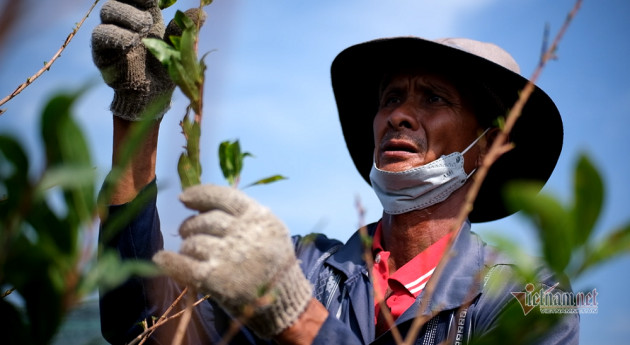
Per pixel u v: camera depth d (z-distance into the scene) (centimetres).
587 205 65
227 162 143
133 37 171
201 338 220
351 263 239
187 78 126
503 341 80
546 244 67
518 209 67
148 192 80
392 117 252
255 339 218
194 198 143
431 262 230
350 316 223
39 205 72
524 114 268
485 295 206
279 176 137
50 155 67
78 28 147
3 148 67
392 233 248
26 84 134
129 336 202
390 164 249
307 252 253
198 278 138
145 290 199
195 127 128
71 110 66
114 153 191
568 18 112
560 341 187
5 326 85
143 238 193
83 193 72
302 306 162
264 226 148
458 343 200
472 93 260
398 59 266
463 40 268
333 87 302
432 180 242
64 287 73
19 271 73
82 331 181
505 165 276
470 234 242
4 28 44
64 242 72
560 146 270
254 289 143
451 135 252
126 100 183
